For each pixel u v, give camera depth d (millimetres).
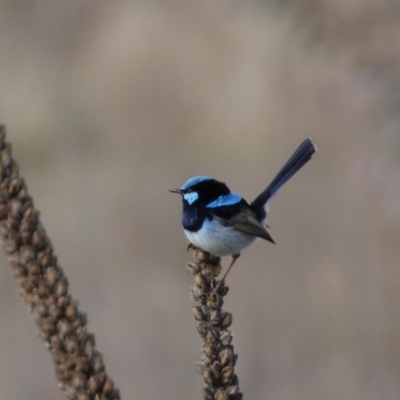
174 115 21922
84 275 16047
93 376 4777
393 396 11109
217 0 23141
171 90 22250
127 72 22750
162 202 18359
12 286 14703
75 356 4781
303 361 12648
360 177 12172
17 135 21703
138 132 21859
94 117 22375
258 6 13062
